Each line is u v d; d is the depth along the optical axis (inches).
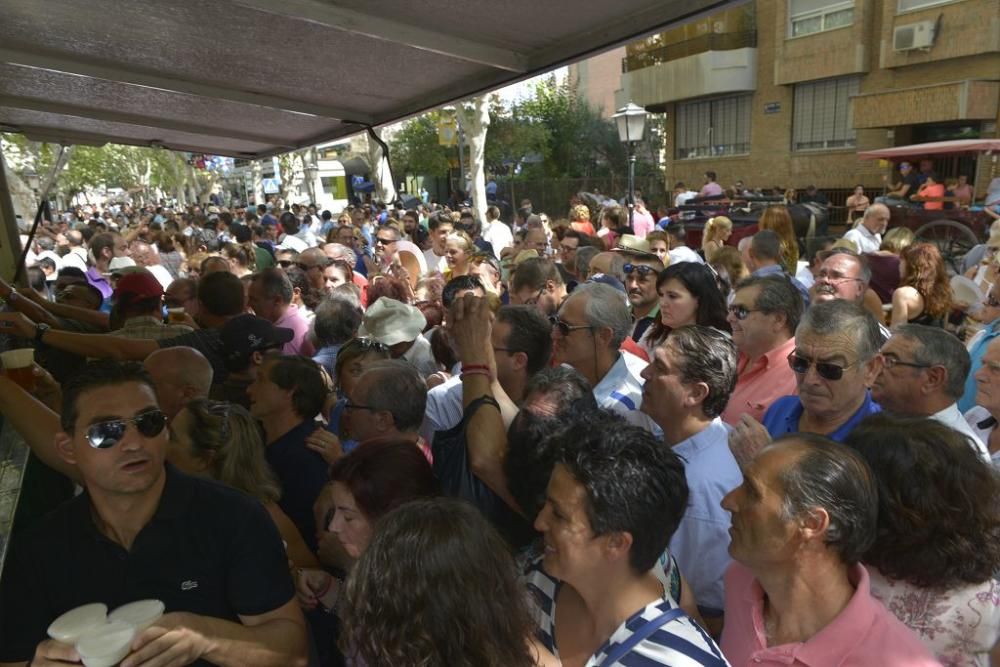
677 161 1059.9
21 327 137.7
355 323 169.5
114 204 1872.5
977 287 210.2
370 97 161.3
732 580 69.5
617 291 120.3
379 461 72.5
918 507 63.4
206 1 105.2
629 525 56.2
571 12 102.3
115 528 67.1
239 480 93.6
